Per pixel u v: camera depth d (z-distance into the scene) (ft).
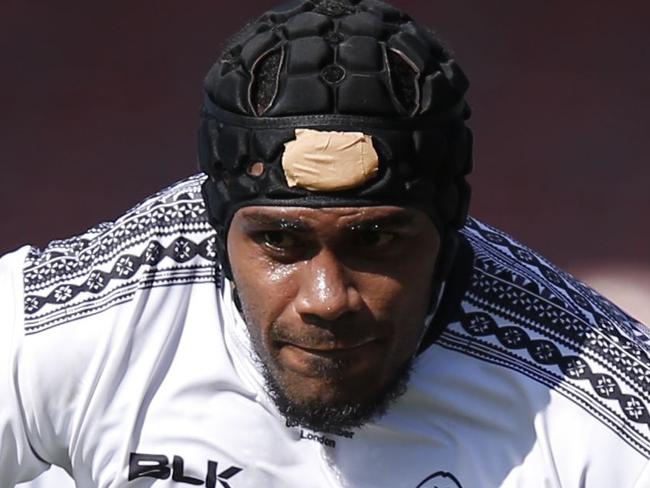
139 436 20.12
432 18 62.54
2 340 20.38
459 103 18.22
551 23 62.39
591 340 20.18
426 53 17.72
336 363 17.60
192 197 20.85
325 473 20.03
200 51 61.57
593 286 49.14
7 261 21.44
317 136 17.02
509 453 19.85
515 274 20.67
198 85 59.93
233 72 17.83
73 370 20.12
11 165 55.47
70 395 20.18
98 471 20.34
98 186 54.85
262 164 17.49
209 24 62.90
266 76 17.72
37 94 59.11
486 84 59.31
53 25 62.69
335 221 17.13
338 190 16.98
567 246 51.24
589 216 52.49
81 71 60.39
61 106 58.49
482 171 54.65
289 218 17.20
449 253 18.84
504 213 52.65
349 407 17.92
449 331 19.89
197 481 20.06
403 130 17.28
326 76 17.20
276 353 17.94
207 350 20.10
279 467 20.03
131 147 56.70
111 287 20.40
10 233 52.54
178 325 20.30
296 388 17.89
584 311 20.66
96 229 21.80
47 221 53.11
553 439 19.70
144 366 20.11
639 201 53.11
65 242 21.80
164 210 20.80
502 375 19.88
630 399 19.74
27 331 20.33
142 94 59.31
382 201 17.21
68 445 20.53
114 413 20.10
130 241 20.67
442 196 18.02
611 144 56.13
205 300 20.29
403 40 17.63
